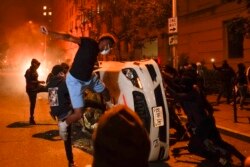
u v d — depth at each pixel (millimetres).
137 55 25625
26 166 6621
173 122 8172
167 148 6500
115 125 1493
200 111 6242
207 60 19781
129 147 1475
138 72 6215
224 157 6125
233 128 9195
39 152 7559
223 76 13531
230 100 14711
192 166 6523
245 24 11453
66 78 5676
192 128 6453
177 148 7480
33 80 10445
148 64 6418
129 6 19875
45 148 7879
